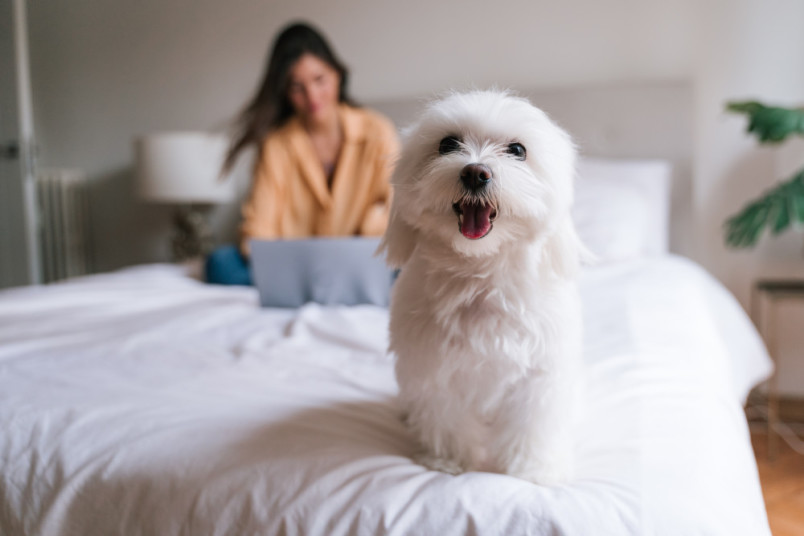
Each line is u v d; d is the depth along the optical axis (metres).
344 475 0.71
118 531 0.73
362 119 2.32
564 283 0.83
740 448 0.84
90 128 3.51
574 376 0.80
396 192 0.85
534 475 0.75
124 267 3.53
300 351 1.29
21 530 0.77
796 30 2.44
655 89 2.55
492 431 0.84
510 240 0.78
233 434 0.82
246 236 2.28
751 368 1.81
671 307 1.44
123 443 0.81
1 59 2.90
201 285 2.20
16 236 2.99
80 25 3.45
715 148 2.57
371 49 3.02
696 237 2.62
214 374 1.11
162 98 3.38
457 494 0.66
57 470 0.79
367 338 1.34
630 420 0.87
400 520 0.64
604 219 2.16
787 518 1.46
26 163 2.94
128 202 3.49
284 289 1.76
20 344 1.32
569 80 2.75
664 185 2.43
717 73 2.55
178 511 0.71
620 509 0.64
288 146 2.31
